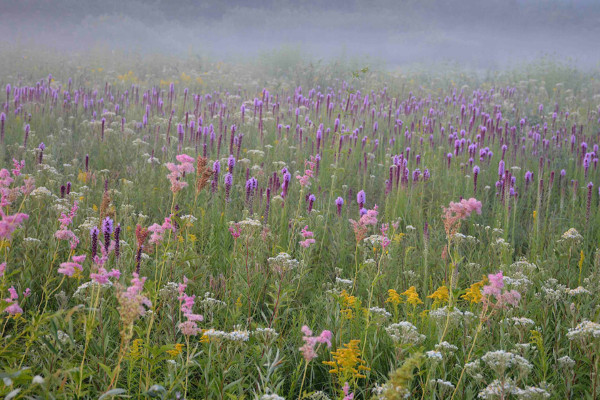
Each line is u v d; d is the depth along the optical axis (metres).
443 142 11.51
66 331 3.26
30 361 3.46
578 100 18.44
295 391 3.72
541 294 4.74
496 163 9.90
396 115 13.25
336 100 16.30
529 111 16.23
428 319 4.22
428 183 8.66
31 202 5.73
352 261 5.95
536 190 8.77
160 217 6.65
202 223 5.38
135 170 8.25
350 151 9.68
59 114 12.55
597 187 9.06
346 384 3.00
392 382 2.46
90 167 8.80
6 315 4.06
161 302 4.11
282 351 3.85
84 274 4.59
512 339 4.17
